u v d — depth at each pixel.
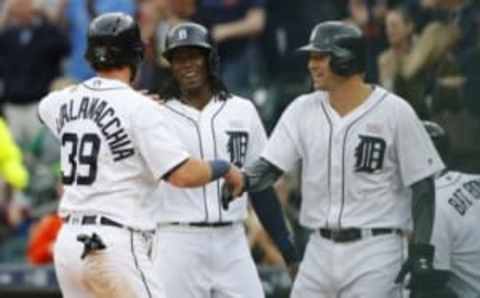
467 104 26.81
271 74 35.66
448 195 26.03
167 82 25.75
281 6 35.62
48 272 33.59
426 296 25.36
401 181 24.72
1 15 42.91
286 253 25.53
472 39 27.47
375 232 24.42
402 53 27.97
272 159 24.91
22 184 37.16
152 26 35.22
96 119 22.36
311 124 24.75
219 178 23.48
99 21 22.80
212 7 36.31
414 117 24.48
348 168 24.48
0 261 36.69
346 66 24.34
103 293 22.02
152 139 22.09
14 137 40.16
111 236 22.05
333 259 24.53
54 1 41.00
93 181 22.27
